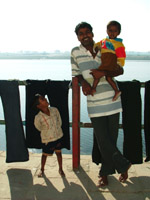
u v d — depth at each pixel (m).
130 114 3.13
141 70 97.06
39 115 3.08
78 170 3.35
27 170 3.38
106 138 2.74
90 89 2.65
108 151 2.76
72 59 2.84
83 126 3.28
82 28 2.61
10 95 3.32
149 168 3.41
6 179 3.14
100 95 2.66
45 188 2.92
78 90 3.17
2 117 19.80
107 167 2.88
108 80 2.67
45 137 3.11
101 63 2.67
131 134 3.18
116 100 2.73
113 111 2.68
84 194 2.79
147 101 3.13
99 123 2.74
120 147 12.85
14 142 3.43
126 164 2.70
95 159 3.24
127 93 3.10
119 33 2.83
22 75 83.19
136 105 3.12
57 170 3.36
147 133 3.21
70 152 13.98
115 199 2.69
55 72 100.25
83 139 15.10
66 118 3.35
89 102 2.74
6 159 3.45
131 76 62.91
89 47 2.70
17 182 3.07
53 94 3.31
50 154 3.14
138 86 3.10
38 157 3.79
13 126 3.39
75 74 2.84
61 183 3.03
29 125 3.41
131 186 2.94
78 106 3.21
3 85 3.30
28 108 3.37
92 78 2.70
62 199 2.70
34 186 2.97
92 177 3.17
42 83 3.30
